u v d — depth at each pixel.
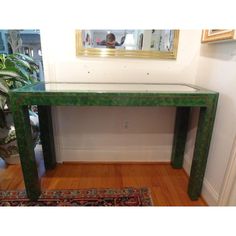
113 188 1.64
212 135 1.45
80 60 1.72
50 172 1.86
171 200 1.52
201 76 1.66
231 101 1.23
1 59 1.70
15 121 1.27
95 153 2.03
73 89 1.35
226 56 1.29
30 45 1.99
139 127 1.97
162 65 1.77
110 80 1.79
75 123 1.93
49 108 1.77
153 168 1.97
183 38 1.71
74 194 1.56
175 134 1.92
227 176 1.16
